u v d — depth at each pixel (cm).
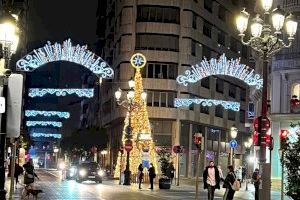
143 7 7481
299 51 4484
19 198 2572
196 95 7750
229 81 8781
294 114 4403
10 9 1794
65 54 4428
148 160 4725
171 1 7488
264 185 1877
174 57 7412
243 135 9288
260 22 2028
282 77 4572
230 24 8856
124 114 7412
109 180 5428
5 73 1209
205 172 2530
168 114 7294
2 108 1162
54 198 2689
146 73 7356
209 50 8162
